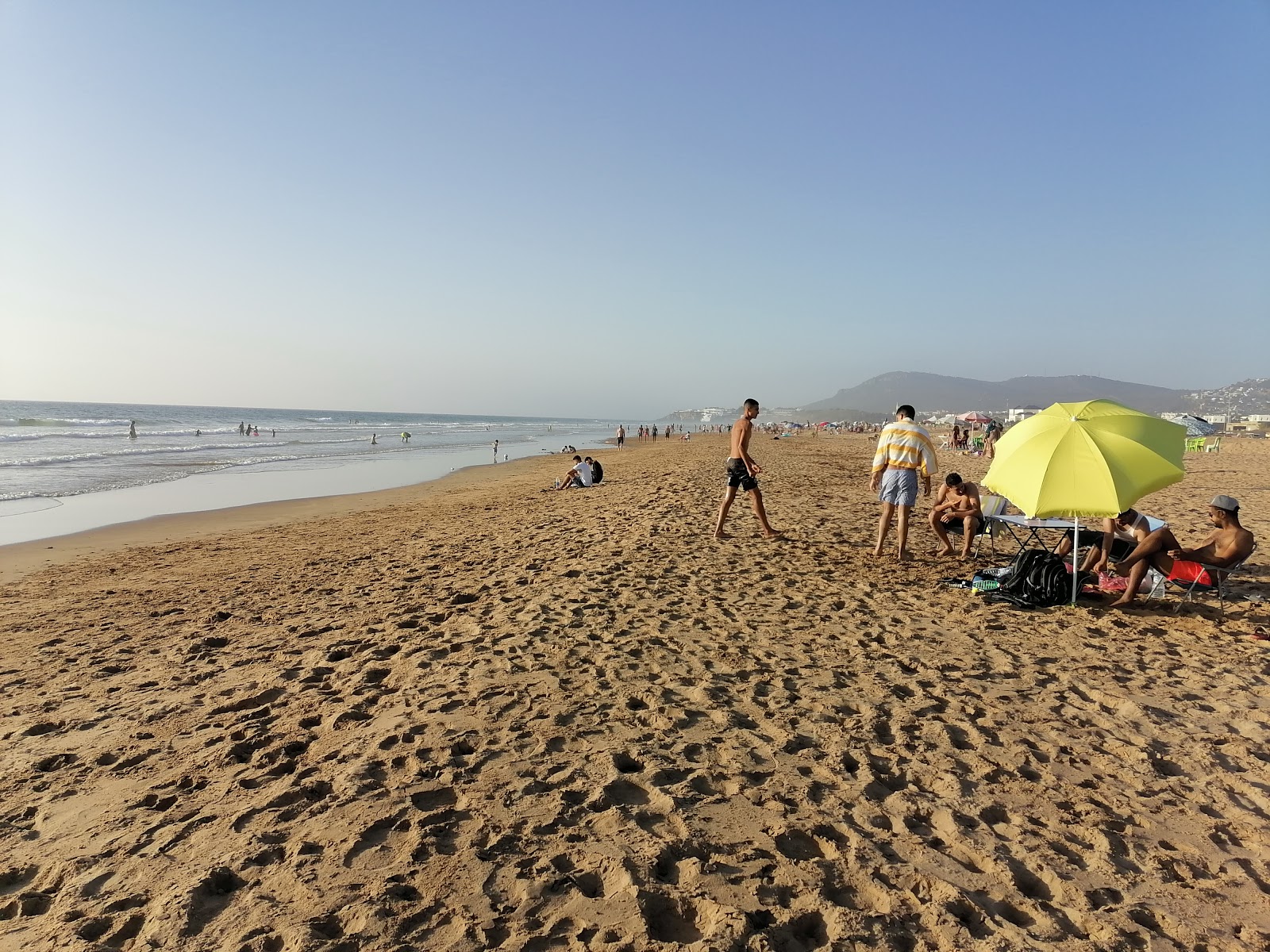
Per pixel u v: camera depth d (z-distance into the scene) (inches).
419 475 959.0
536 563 314.5
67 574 345.4
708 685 171.9
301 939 89.2
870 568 294.8
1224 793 125.9
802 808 120.5
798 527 392.8
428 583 290.2
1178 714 157.6
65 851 112.0
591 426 5024.6
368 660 197.6
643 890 99.0
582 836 112.1
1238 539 230.5
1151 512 435.2
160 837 114.7
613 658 191.9
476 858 106.4
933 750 140.4
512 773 132.0
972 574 284.5
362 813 119.0
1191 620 223.1
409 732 149.0
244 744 147.2
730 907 95.4
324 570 330.3
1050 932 92.0
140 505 629.9
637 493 591.8
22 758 145.2
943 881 101.0
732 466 350.9
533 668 185.0
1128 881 102.5
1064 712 158.9
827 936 91.4
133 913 96.1
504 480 879.1
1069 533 274.7
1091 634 211.5
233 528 494.6
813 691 169.8
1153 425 224.4
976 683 174.9
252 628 236.1
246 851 109.2
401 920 93.3
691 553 324.8
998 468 235.9
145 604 278.7
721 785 127.9
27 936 92.7
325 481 867.4
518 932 91.3
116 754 146.2
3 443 1438.2
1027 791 126.5
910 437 300.8
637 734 147.6
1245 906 97.7
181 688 183.0
